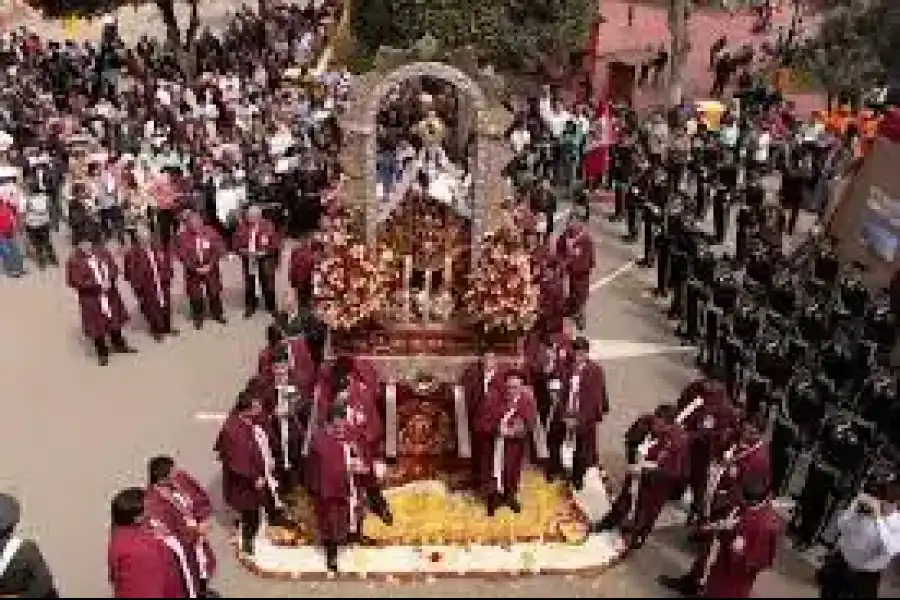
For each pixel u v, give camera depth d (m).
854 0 30.64
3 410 17.22
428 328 15.23
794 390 15.34
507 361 15.20
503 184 15.59
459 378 15.21
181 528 11.60
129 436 16.61
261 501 13.84
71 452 16.14
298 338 15.10
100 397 17.72
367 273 14.80
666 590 13.39
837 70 30.52
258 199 23.03
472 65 14.51
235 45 35.12
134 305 21.03
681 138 26.20
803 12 42.44
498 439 14.31
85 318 18.48
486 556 13.92
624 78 33.38
